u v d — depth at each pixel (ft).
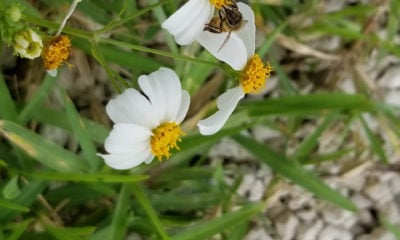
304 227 0.61
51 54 0.39
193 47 0.53
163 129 0.39
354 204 0.58
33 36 0.37
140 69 0.51
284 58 0.62
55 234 0.47
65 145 0.53
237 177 0.59
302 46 0.60
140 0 0.56
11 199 0.46
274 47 0.61
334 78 0.63
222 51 0.40
